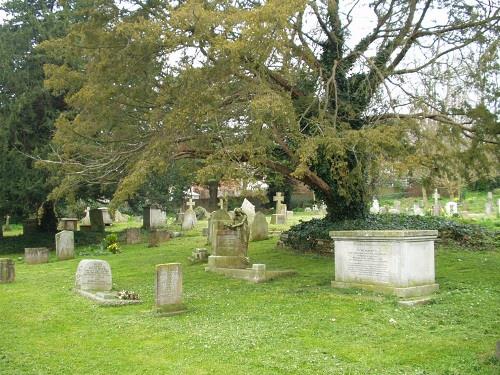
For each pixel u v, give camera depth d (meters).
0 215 30.53
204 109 13.70
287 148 15.97
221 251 17.52
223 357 8.20
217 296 13.05
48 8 31.48
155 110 15.02
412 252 12.02
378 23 18.70
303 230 20.81
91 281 14.45
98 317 11.44
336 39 17.92
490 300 11.20
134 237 28.92
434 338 8.71
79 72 17.52
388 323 9.73
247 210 37.56
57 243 23.78
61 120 17.30
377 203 42.03
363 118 17.42
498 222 26.22
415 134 15.77
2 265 16.94
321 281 14.26
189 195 50.69
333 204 20.28
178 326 10.22
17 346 9.31
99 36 14.76
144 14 15.30
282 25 12.82
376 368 7.43
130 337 9.69
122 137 17.23
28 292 15.06
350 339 8.88
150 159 14.69
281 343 8.77
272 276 15.20
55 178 21.14
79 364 8.22
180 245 25.92
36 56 27.56
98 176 18.66
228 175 13.69
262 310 11.23
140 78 15.06
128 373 7.72
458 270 15.11
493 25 15.74
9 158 27.62
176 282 11.61
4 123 27.38
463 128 15.78
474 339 8.56
